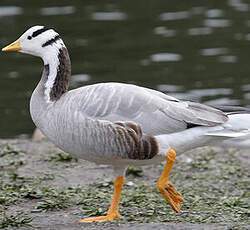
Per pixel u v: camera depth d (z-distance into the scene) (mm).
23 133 22562
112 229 12227
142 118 12711
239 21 31422
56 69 13469
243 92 25000
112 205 13180
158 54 28375
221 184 15844
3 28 30438
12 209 13930
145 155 12750
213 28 30734
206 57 27953
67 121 12836
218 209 13586
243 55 28031
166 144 12734
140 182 16141
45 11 33000
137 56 28203
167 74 26578
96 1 34500
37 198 14562
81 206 14047
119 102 12750
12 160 17391
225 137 12891
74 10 33156
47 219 13227
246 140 13398
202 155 18016
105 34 30391
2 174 16312
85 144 12797
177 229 12070
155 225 12352
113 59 27953
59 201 14086
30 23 31156
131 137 12609
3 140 19984
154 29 30828
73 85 25438
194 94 24891
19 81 26281
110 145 12656
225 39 29578
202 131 12844
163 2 34344
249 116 13016
